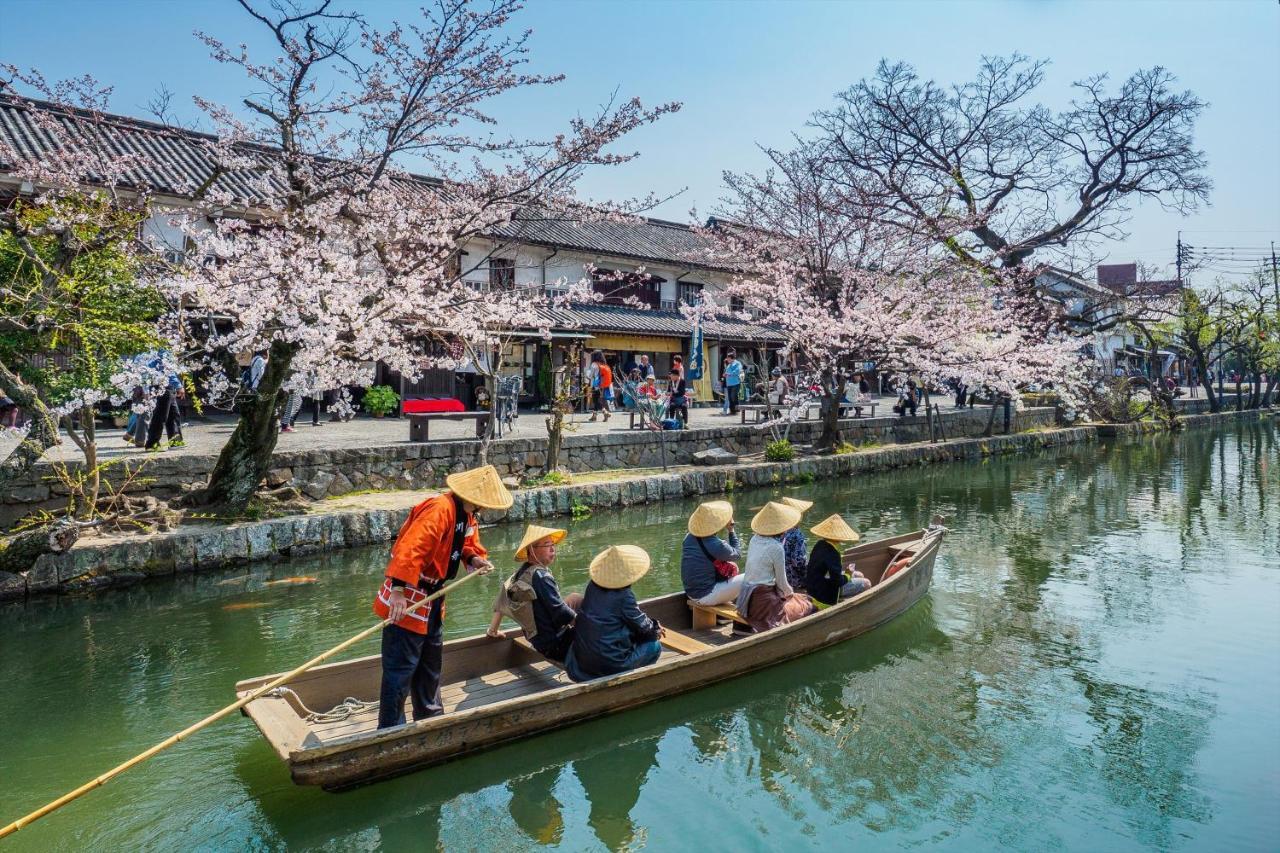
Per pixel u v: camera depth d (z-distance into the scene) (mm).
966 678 6391
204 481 10008
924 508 13695
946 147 23906
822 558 6766
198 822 4301
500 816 4469
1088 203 25891
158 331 9547
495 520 11391
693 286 27141
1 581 7715
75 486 8586
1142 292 28562
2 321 8250
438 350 18531
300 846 4129
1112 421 27609
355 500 10859
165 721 5461
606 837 4273
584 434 14414
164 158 15195
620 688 5176
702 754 5180
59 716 5520
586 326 22406
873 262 17766
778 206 17969
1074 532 11961
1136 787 4801
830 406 17562
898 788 4785
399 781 4504
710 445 16297
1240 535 11781
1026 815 4504
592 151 10562
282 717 4492
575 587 8617
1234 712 5785
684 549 6840
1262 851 4160
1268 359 38719
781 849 4176
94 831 4211
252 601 7957
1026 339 20828
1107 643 7172
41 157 11758
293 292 8828
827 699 6012
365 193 10859
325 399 19172
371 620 7488
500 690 5398
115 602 7852
